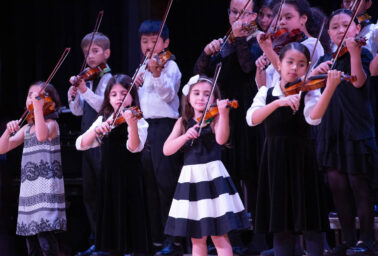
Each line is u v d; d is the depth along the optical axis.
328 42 13.32
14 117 18.70
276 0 14.21
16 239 16.25
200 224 10.68
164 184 13.57
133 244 11.96
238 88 13.66
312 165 10.45
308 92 10.43
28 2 20.55
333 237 14.88
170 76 13.98
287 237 10.47
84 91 13.97
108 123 11.86
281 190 10.32
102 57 14.91
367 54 12.02
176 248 13.62
